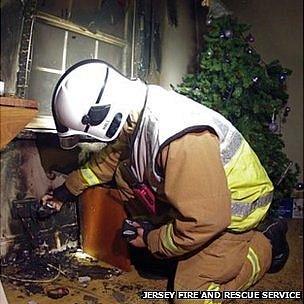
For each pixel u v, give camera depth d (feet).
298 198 9.39
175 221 4.48
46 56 5.71
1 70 5.15
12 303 4.73
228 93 6.89
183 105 4.56
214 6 7.58
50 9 5.67
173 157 4.23
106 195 5.96
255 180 4.83
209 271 4.83
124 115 4.55
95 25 6.24
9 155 5.49
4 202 5.49
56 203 5.93
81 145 6.29
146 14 6.85
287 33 9.69
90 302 4.92
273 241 5.79
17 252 5.68
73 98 4.36
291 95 10.20
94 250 6.17
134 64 6.72
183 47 7.63
